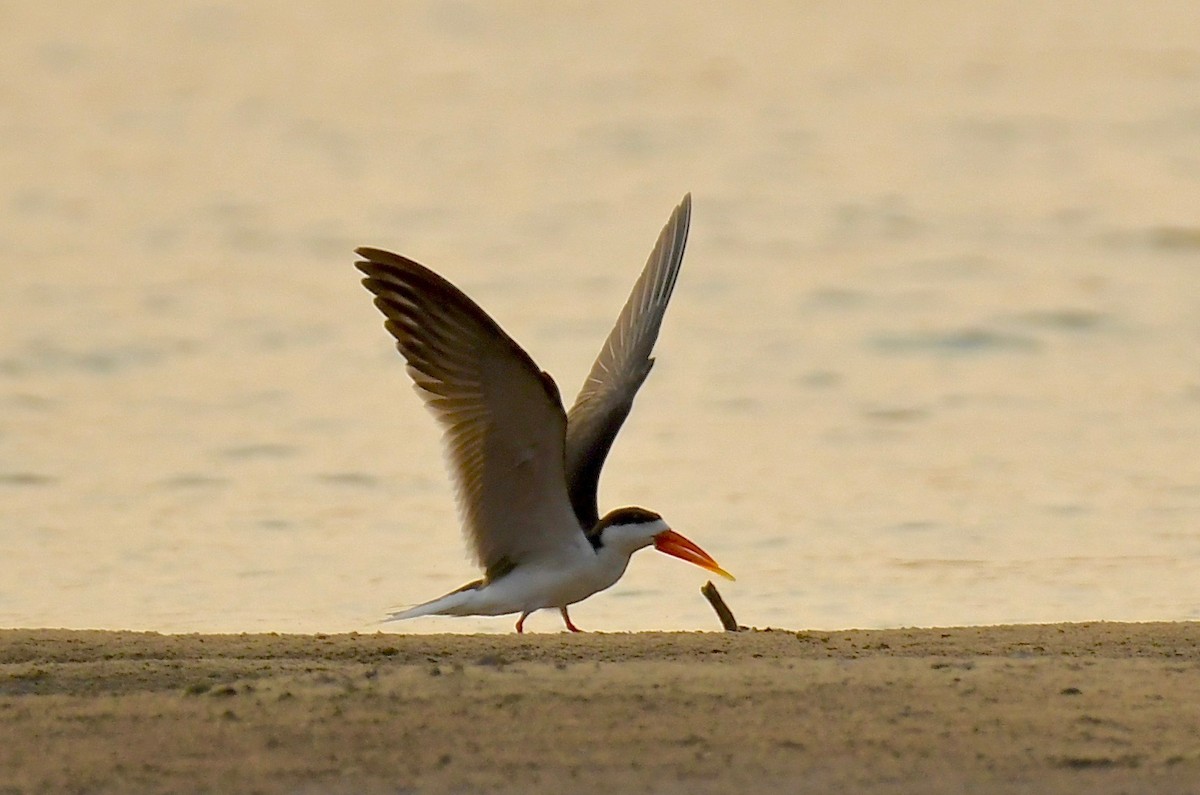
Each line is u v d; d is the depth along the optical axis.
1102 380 20.34
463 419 9.41
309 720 7.64
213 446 17.64
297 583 13.09
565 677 8.28
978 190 31.66
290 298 24.67
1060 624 10.34
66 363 21.17
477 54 47.25
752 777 6.96
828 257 27.17
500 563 10.23
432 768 7.08
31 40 49.12
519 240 28.42
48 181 33.22
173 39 49.59
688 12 52.91
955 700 7.89
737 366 21.27
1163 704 7.84
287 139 37.56
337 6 54.59
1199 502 15.25
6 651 9.41
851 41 47.94
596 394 11.32
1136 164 33.50
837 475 16.50
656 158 35.19
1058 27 48.72
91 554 13.92
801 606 12.30
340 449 17.56
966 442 17.77
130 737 7.46
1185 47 45.31
